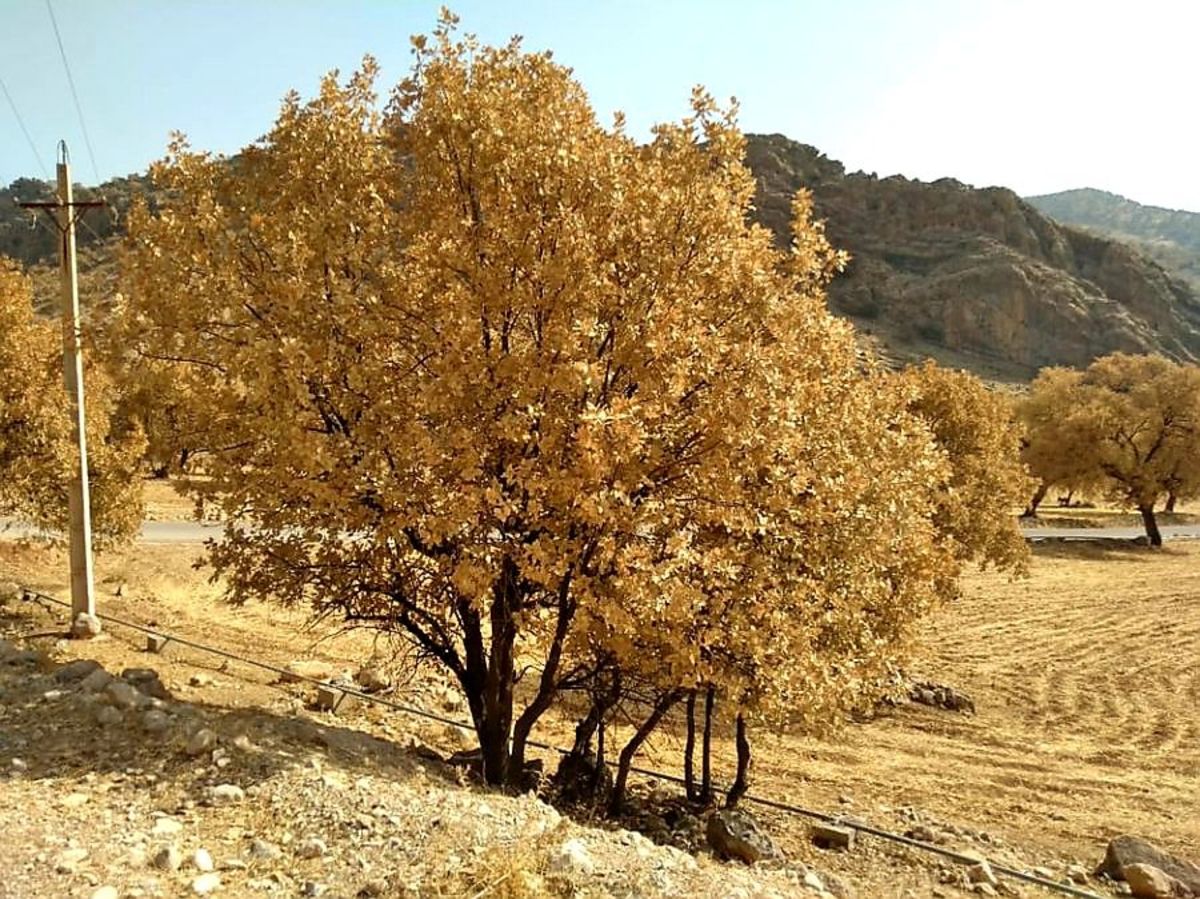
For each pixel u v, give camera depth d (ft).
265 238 30.45
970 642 91.20
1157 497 189.67
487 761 34.53
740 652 30.48
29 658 34.86
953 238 641.40
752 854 31.37
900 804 46.29
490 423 27.71
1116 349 563.48
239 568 33.78
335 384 28.68
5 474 53.67
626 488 26.94
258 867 18.95
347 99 33.04
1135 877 34.58
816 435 32.55
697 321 28.84
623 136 32.91
